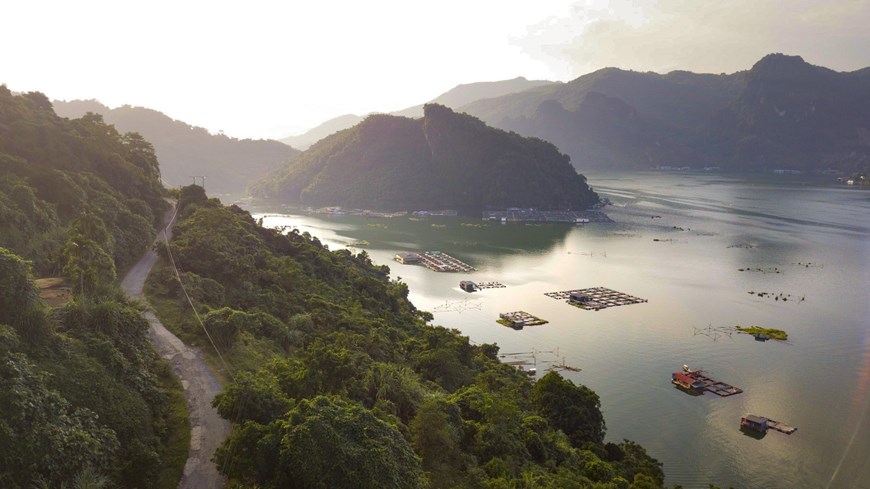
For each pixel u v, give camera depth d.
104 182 117.31
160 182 164.38
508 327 155.00
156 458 42.44
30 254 75.94
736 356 134.62
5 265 46.09
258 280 104.56
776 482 87.81
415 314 153.88
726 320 160.50
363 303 126.81
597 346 141.00
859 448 96.38
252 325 77.31
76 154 119.81
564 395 86.25
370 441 40.41
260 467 39.59
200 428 49.41
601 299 181.75
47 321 47.28
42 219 85.81
